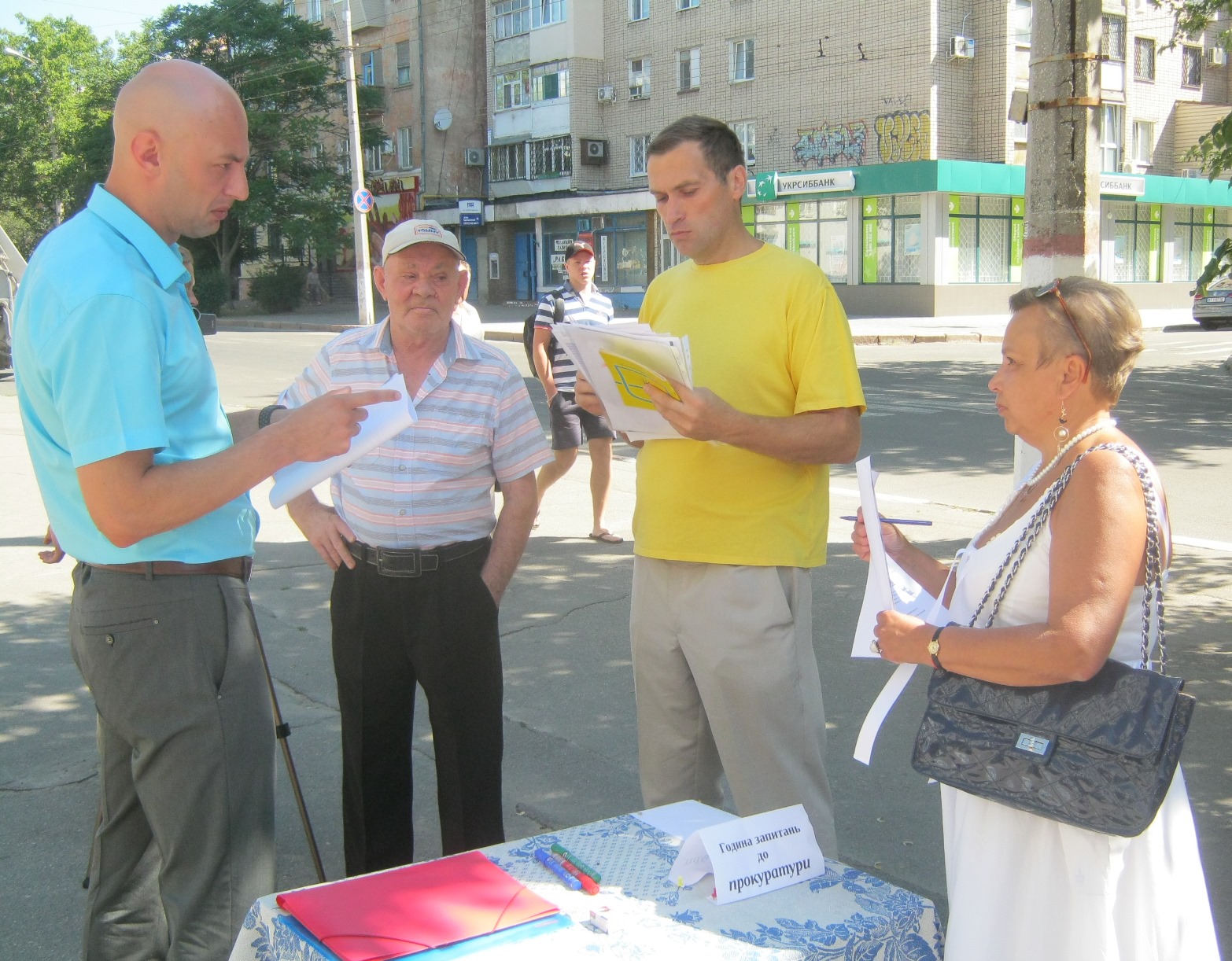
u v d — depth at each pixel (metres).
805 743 2.92
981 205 29.09
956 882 2.09
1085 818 1.85
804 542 2.90
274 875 2.54
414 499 3.01
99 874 2.65
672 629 2.96
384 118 42.50
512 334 25.94
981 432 11.56
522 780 4.11
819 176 29.64
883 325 26.20
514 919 1.81
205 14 38.28
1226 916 3.15
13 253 7.43
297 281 38.94
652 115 34.62
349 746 3.16
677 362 2.46
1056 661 1.87
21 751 4.30
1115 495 1.91
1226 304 24.94
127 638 2.33
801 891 1.99
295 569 6.76
